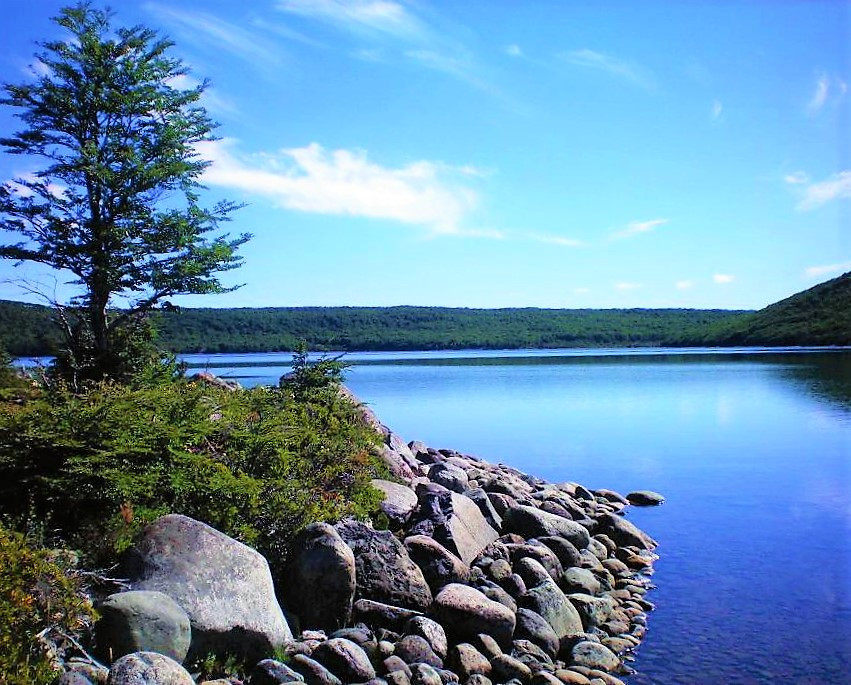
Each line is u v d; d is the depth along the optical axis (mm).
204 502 9602
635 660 9688
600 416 38000
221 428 11164
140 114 26297
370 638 8844
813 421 35156
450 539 11609
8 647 5977
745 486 21031
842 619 11008
